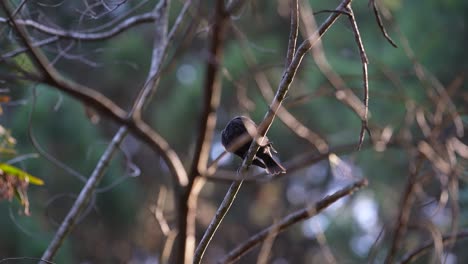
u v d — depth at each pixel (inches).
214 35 366.0
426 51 637.9
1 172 303.4
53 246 331.9
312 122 694.5
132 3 502.0
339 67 629.6
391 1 538.6
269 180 352.5
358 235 721.6
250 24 663.8
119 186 684.7
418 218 305.1
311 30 322.7
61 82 331.3
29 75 327.6
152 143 350.3
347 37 694.5
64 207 646.5
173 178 349.7
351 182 329.4
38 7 389.7
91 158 649.6
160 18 381.1
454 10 648.4
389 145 343.6
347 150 344.5
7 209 595.5
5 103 364.8
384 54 652.1
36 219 609.3
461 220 469.4
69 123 633.0
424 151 312.8
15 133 602.9
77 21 373.4
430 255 424.2
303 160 351.9
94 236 715.4
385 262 299.4
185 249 328.5
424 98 594.2
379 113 593.6
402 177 667.4
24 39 314.8
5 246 593.6
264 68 372.5
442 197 304.8
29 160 612.4
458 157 370.3
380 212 703.1
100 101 341.1
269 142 319.3
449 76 634.2
